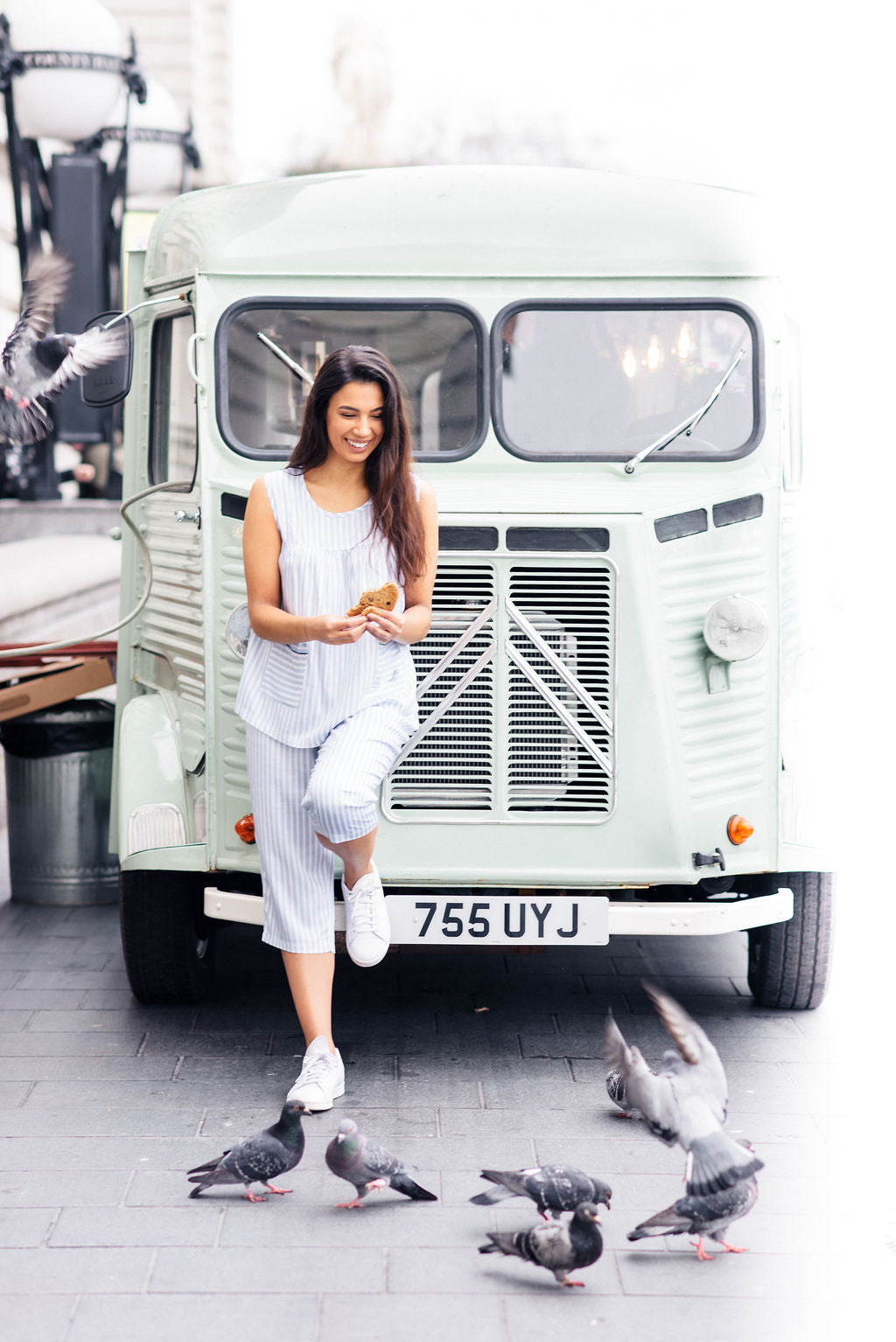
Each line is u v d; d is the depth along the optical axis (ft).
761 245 16.24
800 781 16.80
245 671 14.44
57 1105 14.67
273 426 16.11
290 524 13.96
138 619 18.53
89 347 15.84
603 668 15.31
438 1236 11.98
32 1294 11.00
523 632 15.19
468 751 15.38
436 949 15.58
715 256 16.11
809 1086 15.33
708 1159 10.65
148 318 18.26
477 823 15.38
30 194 37.50
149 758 16.56
